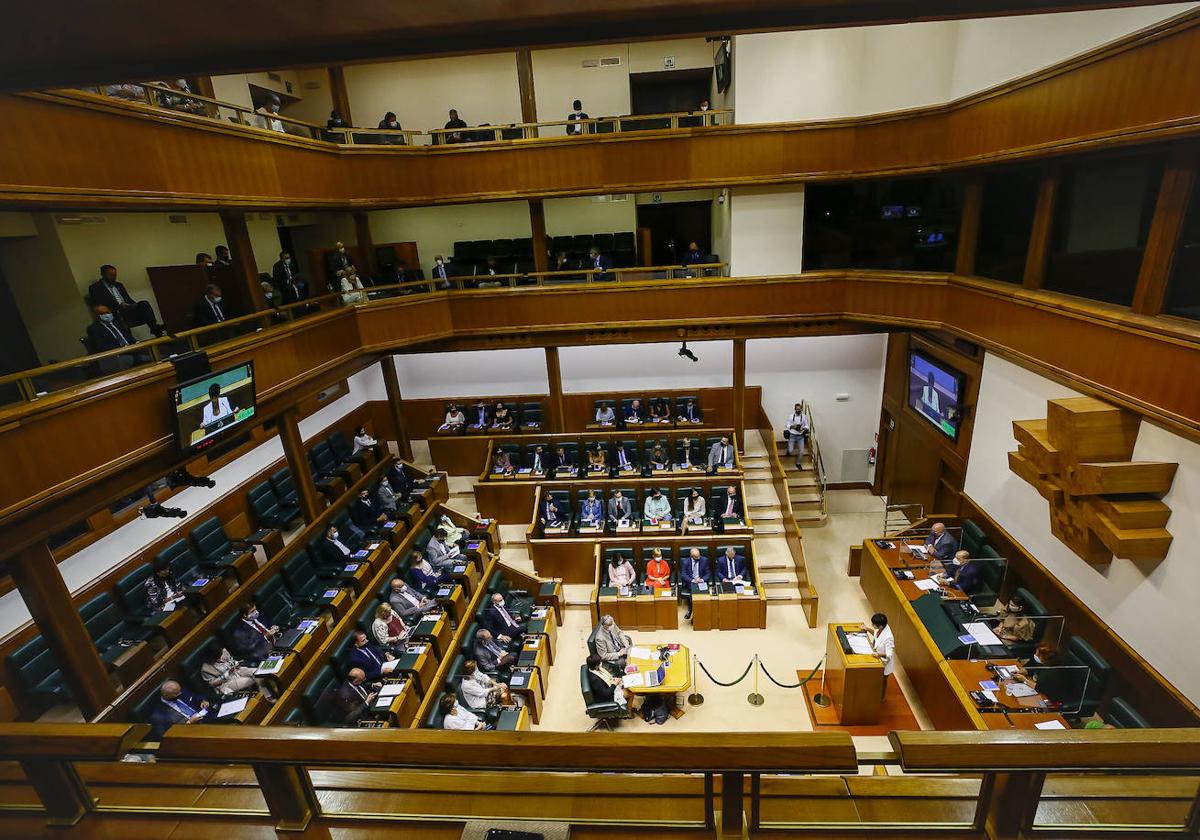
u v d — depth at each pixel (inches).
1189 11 209.3
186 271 425.7
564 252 623.2
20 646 302.8
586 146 459.2
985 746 84.2
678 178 459.8
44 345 369.4
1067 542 292.7
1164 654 254.2
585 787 105.7
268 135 360.8
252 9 52.6
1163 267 240.2
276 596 367.9
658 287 491.5
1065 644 314.8
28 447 224.7
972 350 405.7
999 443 375.2
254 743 91.0
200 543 398.6
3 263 352.8
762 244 486.9
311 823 104.7
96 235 378.6
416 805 107.0
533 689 335.6
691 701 351.6
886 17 67.9
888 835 99.0
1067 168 301.6
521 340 523.8
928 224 453.1
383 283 535.8
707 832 97.3
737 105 462.0
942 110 384.5
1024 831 96.3
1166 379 234.1
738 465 525.3
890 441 560.1
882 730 320.8
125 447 261.9
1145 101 231.9
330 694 311.9
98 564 350.9
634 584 424.5
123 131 266.8
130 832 109.2
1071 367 287.7
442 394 650.8
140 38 57.9
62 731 96.4
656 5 59.9
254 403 337.1
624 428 585.0
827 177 443.5
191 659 308.3
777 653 386.6
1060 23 288.8
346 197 437.1
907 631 346.9
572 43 68.4
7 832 110.6
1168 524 250.1
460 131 463.8
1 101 218.5
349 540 431.2
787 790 108.4
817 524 536.4
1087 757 83.5
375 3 53.9
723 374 611.5
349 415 616.4
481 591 405.4
